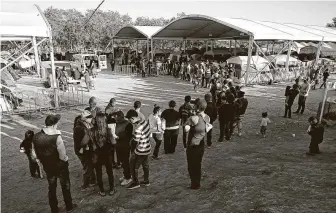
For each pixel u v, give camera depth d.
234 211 4.48
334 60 37.91
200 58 38.25
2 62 21.56
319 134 8.15
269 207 4.36
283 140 10.30
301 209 4.23
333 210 4.16
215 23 31.56
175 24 30.81
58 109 14.59
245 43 57.12
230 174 6.52
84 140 5.46
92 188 6.27
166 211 4.84
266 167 6.88
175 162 7.81
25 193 6.42
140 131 5.79
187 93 20.02
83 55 32.44
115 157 8.12
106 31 48.69
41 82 21.52
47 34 14.08
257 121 13.09
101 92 20.05
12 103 14.09
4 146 9.69
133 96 18.77
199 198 5.24
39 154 4.71
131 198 5.55
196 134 5.48
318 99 18.27
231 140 10.27
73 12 47.16
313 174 6.13
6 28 12.69
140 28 34.72
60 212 5.28
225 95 9.90
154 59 36.25
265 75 24.89
